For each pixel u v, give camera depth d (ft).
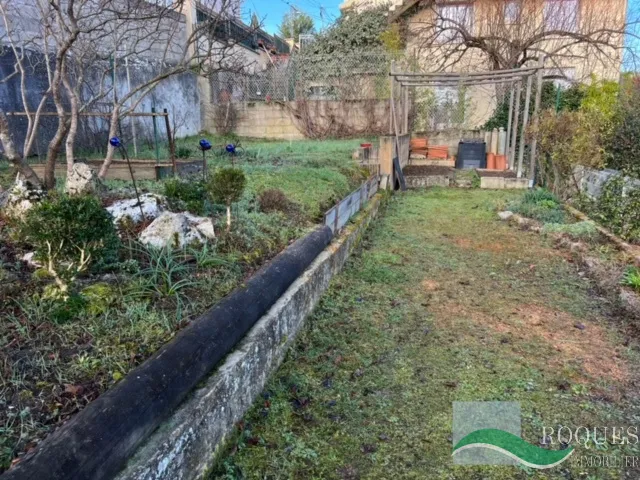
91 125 25.09
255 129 43.14
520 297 13.03
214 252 10.21
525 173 30.89
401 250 17.17
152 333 6.87
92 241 7.93
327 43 46.73
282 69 43.06
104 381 5.74
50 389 5.55
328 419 7.77
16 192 11.37
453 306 12.39
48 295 7.32
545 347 10.23
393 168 29.22
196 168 20.53
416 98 40.78
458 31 38.47
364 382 8.85
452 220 21.90
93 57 20.06
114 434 4.75
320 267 12.03
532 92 35.40
